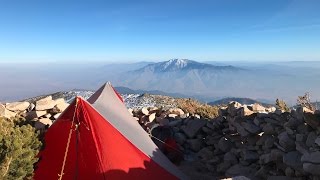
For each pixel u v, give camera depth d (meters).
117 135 2.91
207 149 4.15
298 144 2.74
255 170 3.26
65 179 2.84
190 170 3.77
